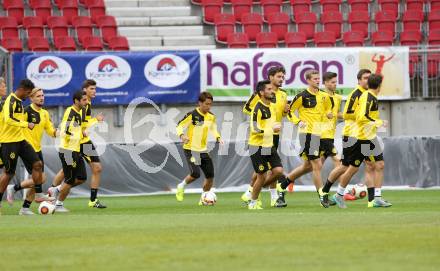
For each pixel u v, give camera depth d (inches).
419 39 2982.3
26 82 1686.8
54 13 3122.5
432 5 3115.2
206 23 3078.2
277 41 2997.0
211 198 1957.4
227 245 1113.4
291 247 1087.0
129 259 1011.3
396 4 3115.2
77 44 3004.4
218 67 2524.6
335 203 1865.2
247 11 3132.4
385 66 2544.3
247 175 2407.7
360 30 3053.6
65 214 1724.9
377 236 1175.0
